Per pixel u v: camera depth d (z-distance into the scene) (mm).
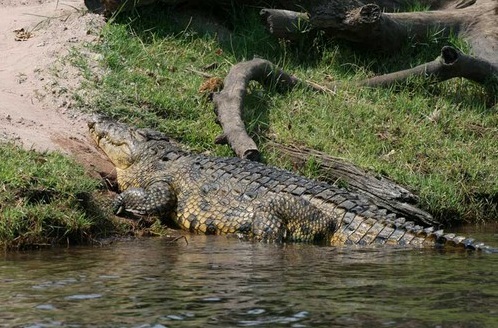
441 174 25875
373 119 28078
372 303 13539
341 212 21094
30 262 16953
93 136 24484
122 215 21984
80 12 30328
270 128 26594
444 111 29391
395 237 20469
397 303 13547
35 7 31516
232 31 32469
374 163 25375
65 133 24297
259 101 27766
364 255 18453
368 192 23875
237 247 19500
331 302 13594
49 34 28969
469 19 33750
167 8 31484
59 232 19188
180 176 22812
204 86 27469
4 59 27578
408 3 34969
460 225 24641
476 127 29109
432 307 13297
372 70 31719
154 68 28422
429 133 28047
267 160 24969
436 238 20031
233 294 14086
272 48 31406
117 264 16781
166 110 26422
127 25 29891
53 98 25672
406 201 23672
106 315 12750
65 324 12273
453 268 16688
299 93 28734
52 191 19734
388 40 31688
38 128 23875
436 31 32938
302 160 24906
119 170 23984
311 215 21078
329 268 16594
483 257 18203
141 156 23625
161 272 15953
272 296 13969
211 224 21781
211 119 26422
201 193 22234
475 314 12875
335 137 26734
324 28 30312
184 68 28953
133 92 26547
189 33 30734
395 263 17297
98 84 26609
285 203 21219
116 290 14359
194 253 18375
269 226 20984
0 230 18438
